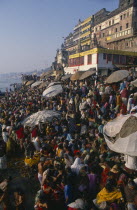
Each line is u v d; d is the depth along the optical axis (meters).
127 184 6.70
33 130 13.97
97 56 35.00
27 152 12.20
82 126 14.55
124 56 37.47
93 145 10.65
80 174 7.86
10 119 18.14
